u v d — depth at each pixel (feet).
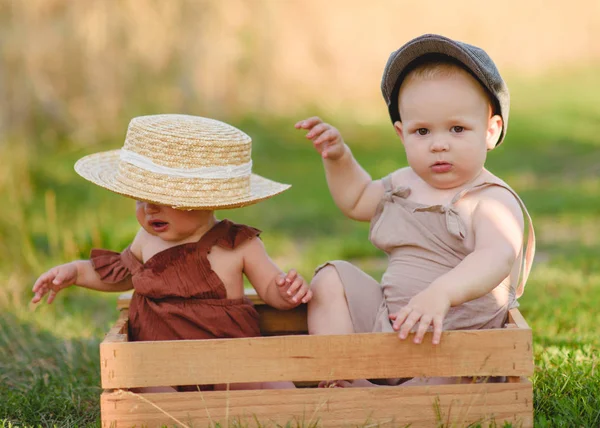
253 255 13.28
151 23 44.62
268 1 53.11
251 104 52.19
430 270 12.93
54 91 40.81
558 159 47.16
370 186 14.12
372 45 59.72
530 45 83.10
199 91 47.60
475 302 12.72
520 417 11.44
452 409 11.47
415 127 12.94
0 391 15.11
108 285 14.15
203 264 12.89
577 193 37.22
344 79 58.39
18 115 38.40
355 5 59.16
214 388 12.55
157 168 12.44
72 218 30.25
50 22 40.55
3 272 24.61
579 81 79.15
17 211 27.17
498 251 12.07
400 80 13.41
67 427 13.26
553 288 21.22
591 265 24.26
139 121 12.93
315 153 50.01
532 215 33.32
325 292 13.28
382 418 11.48
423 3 68.18
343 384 12.10
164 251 13.00
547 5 84.28
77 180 35.70
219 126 13.03
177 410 11.41
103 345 11.27
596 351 15.51
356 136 53.42
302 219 34.30
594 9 87.86
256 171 45.34
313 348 11.34
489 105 13.03
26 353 17.44
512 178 41.65
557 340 16.49
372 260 27.53
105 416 11.37
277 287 13.20
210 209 12.49
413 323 11.12
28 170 33.04
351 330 13.09
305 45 56.34
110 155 14.29
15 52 38.58
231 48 49.75
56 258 25.94
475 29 77.36
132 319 13.17
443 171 12.84
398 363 11.39
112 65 43.16
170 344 11.30
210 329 12.78
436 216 12.98
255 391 11.41
